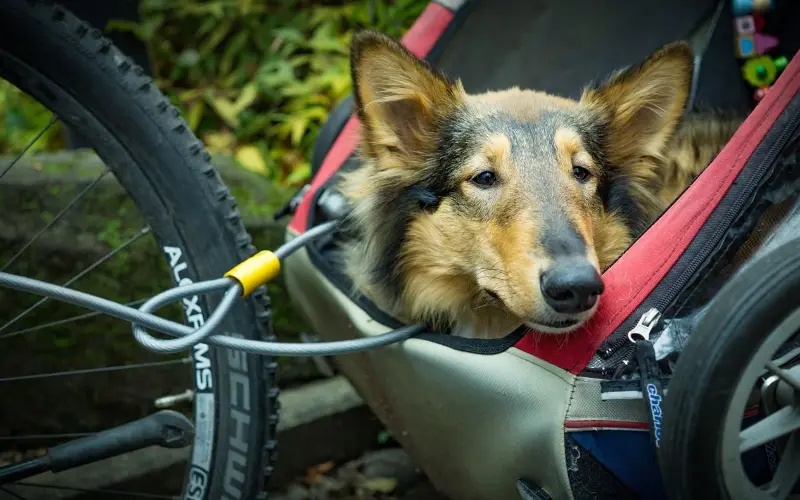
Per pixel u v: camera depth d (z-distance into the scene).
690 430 0.77
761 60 1.08
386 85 0.96
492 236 0.91
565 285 0.81
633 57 1.17
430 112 0.97
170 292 0.86
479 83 1.16
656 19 1.16
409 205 0.97
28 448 1.24
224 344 0.86
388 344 0.91
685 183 1.08
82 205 1.23
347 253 1.02
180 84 1.81
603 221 0.96
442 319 0.97
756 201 0.83
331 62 1.75
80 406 1.24
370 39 0.94
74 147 1.36
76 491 1.13
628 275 0.83
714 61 1.12
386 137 0.97
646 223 0.98
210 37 1.87
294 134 1.62
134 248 1.23
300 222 1.06
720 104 1.13
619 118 0.98
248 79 1.79
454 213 0.94
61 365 1.22
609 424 0.83
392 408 1.00
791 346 0.85
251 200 1.35
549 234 0.86
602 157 0.97
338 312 1.01
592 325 0.83
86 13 1.47
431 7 1.12
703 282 0.84
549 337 0.84
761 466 0.87
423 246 0.96
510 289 0.87
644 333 0.82
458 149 0.95
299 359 1.31
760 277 0.76
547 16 1.15
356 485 1.24
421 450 0.98
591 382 0.83
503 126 0.94
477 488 0.94
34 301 1.21
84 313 1.22
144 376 1.24
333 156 1.09
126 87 0.92
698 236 0.83
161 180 0.94
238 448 0.95
